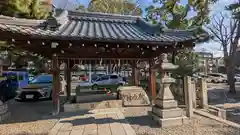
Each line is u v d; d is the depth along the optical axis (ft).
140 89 25.99
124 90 25.23
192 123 16.30
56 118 18.94
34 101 31.63
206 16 43.57
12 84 36.86
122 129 14.90
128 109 22.47
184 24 41.75
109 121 17.34
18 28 15.44
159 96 16.65
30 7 30.86
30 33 15.34
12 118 19.34
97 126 15.85
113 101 24.13
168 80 16.14
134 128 15.12
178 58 33.73
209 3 43.42
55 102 20.74
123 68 34.94
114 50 21.99
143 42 18.15
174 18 42.60
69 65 29.04
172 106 15.99
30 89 31.40
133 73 32.07
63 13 22.00
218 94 50.83
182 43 20.61
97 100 25.03
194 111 20.71
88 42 17.76
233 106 33.53
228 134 13.55
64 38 16.14
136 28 24.31
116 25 25.03
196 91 23.82
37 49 20.30
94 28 21.71
